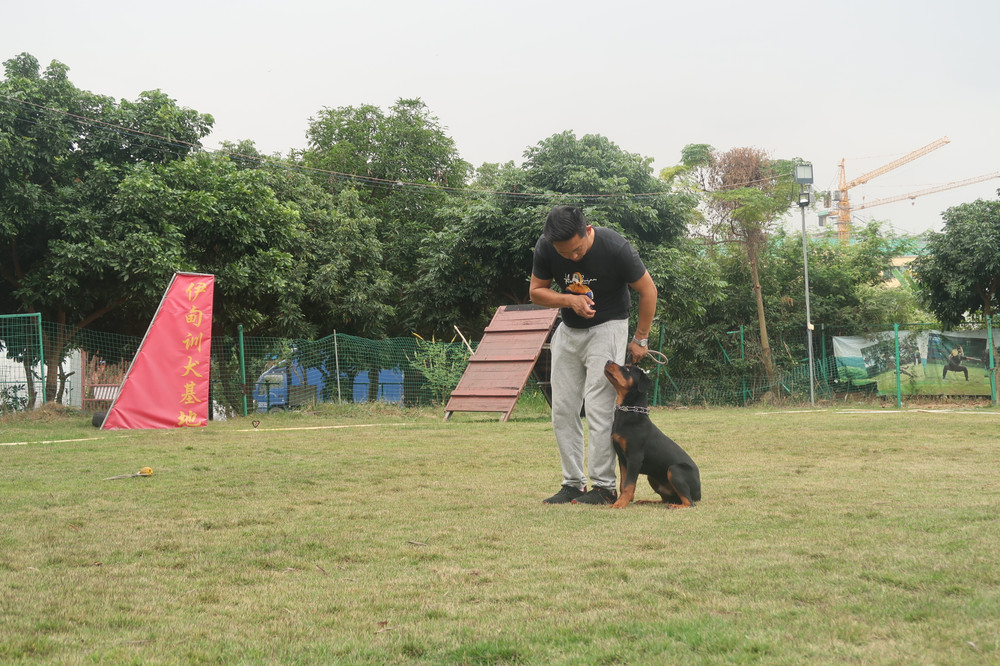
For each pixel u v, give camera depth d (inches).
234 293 597.3
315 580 109.7
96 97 593.6
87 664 76.0
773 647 77.7
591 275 180.9
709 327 876.0
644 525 146.3
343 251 780.0
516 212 762.2
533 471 244.7
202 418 459.2
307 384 661.9
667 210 814.5
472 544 132.1
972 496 176.9
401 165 1061.1
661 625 86.0
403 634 85.3
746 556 119.1
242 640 83.7
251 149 827.4
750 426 443.8
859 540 128.3
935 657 73.7
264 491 199.8
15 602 98.1
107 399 620.7
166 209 567.5
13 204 533.0
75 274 546.6
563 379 187.5
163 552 128.5
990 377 734.5
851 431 396.2
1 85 545.3
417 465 260.4
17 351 560.7
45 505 175.2
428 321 807.7
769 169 935.0
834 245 989.2
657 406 797.2
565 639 82.5
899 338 780.0
